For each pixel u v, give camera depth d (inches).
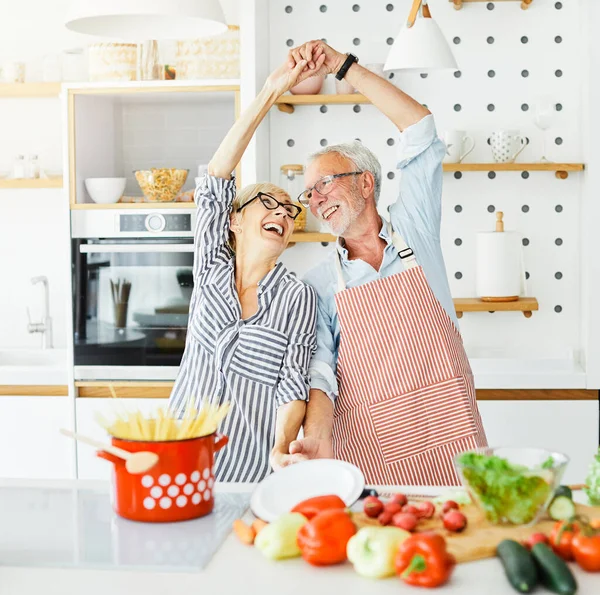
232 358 89.8
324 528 52.4
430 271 99.1
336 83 147.6
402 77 152.5
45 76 167.9
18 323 179.5
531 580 47.1
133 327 153.6
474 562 52.2
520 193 152.7
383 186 153.4
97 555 54.4
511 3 150.7
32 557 54.1
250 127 95.8
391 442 96.4
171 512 60.9
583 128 148.8
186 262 151.7
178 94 152.3
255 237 93.2
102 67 153.9
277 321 91.0
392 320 96.6
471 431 95.2
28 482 73.6
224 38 152.7
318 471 64.7
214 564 53.1
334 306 99.6
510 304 144.5
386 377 96.3
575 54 150.6
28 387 156.6
